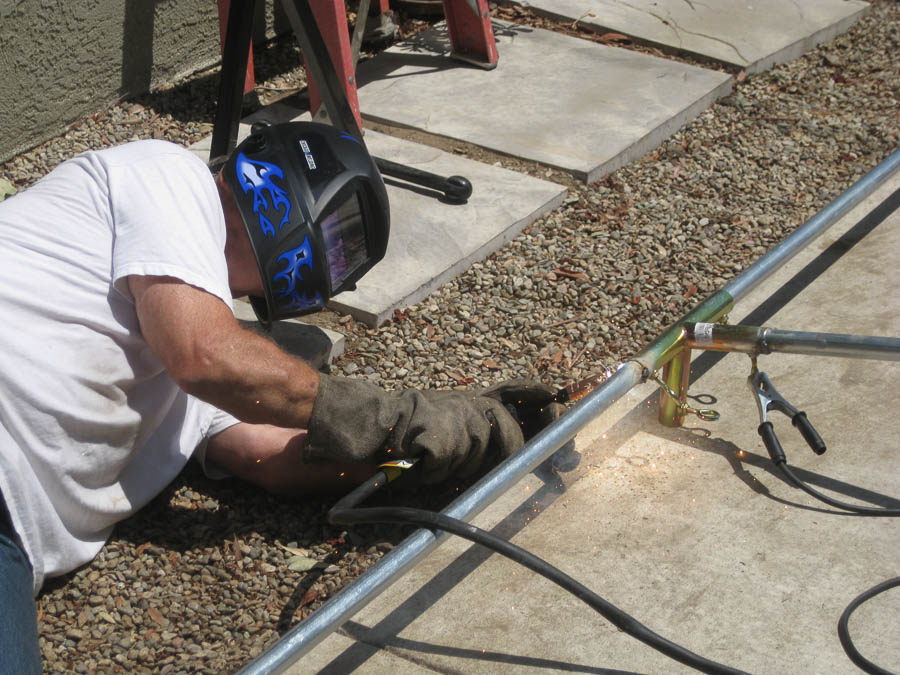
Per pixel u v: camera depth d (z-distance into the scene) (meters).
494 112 4.53
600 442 2.60
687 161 4.35
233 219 2.20
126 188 2.04
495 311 3.35
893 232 3.57
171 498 2.48
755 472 2.45
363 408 2.20
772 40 5.36
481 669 1.93
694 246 3.74
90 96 4.37
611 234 3.80
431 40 5.29
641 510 2.35
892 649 1.93
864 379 2.77
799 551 2.19
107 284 2.04
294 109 4.59
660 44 5.26
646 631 1.81
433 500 2.48
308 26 3.47
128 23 4.40
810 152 4.45
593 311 3.37
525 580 2.15
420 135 4.37
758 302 3.22
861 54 5.48
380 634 2.04
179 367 1.96
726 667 1.78
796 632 1.98
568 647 1.97
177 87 4.71
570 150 4.22
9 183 3.84
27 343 1.96
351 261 2.32
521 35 5.34
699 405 2.73
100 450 2.13
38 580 2.08
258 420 2.12
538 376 3.04
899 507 2.30
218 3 4.30
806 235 2.76
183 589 2.23
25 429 1.98
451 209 3.79
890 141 4.54
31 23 3.96
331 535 2.41
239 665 2.04
